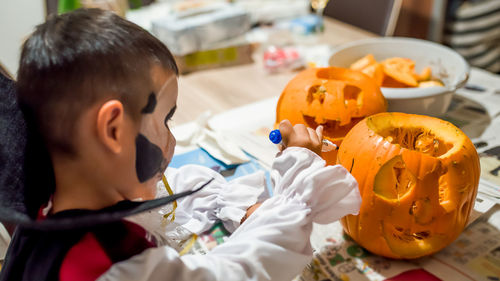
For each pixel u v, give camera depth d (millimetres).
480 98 929
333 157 660
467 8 1588
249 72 1136
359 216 534
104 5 1159
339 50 887
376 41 914
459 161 507
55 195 412
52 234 388
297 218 464
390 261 548
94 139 377
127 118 391
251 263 430
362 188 523
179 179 651
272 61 1120
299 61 1133
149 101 403
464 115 863
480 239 567
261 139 821
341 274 530
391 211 512
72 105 366
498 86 979
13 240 461
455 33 1646
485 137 781
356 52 911
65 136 378
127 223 412
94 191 405
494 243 559
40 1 1749
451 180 510
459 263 534
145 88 396
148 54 400
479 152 738
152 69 402
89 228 386
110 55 372
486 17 1556
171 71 430
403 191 532
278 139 532
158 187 560
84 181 400
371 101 680
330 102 667
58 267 367
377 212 518
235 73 1137
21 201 395
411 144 590
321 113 667
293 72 1116
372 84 700
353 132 562
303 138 524
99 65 367
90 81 365
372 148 521
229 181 687
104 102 373
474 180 521
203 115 897
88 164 391
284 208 476
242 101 994
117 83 375
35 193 416
